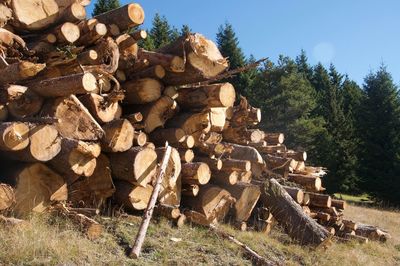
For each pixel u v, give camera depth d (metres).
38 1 7.21
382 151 25.98
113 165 7.00
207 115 8.28
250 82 28.58
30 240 5.04
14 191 5.80
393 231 12.17
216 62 8.08
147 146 7.28
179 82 8.17
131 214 7.18
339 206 10.50
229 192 8.48
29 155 5.68
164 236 6.60
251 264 6.46
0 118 5.93
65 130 6.25
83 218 5.93
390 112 26.58
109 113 6.91
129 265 5.38
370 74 28.20
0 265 4.59
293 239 8.03
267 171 9.61
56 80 6.04
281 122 26.95
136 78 8.03
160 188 7.33
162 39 33.69
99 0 29.19
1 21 6.72
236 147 9.38
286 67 27.98
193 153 8.37
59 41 7.20
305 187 10.30
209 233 7.17
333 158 26.73
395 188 24.75
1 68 6.27
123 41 7.66
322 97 34.09
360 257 8.03
